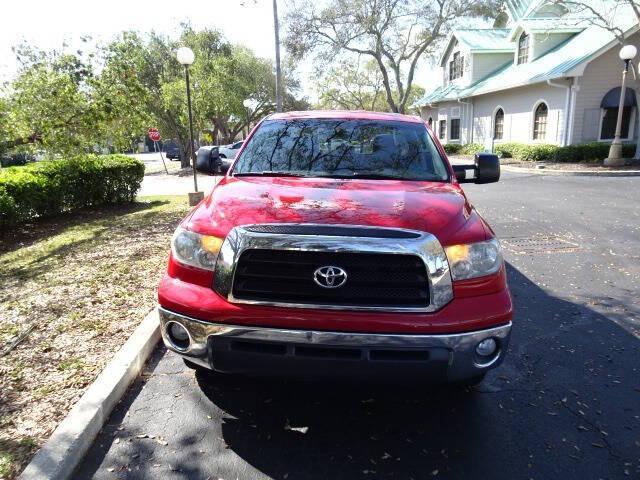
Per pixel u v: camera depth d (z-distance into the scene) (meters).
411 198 3.16
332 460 2.76
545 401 3.35
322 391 3.45
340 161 3.98
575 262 6.63
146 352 3.88
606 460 2.76
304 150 4.11
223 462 2.74
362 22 30.53
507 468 2.70
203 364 2.81
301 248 2.63
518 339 4.32
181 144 30.36
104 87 10.80
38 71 10.05
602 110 20.27
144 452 2.81
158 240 7.87
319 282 2.63
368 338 2.59
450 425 3.08
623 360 3.93
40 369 3.60
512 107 24.67
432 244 2.68
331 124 4.43
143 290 5.34
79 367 3.63
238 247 2.70
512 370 3.77
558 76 19.38
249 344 2.71
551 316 4.83
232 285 2.71
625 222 9.02
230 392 3.43
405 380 2.68
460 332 2.64
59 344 4.01
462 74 30.84
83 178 11.93
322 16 30.84
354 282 2.65
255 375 2.77
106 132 11.20
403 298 2.65
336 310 2.63
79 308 4.82
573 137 20.42
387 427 3.06
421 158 4.05
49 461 2.56
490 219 9.48
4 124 9.77
